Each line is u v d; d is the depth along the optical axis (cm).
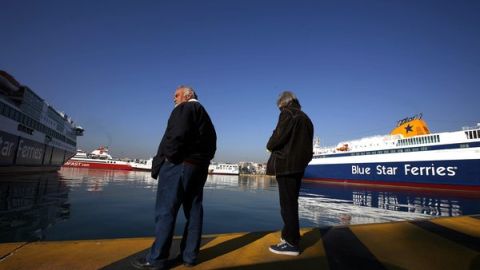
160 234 212
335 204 1925
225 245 283
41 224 926
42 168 4334
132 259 224
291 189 267
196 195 236
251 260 237
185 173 222
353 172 4319
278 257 246
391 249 272
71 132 5938
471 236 321
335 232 338
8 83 3188
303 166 267
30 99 3588
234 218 1204
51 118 4469
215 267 220
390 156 3803
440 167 3228
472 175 2947
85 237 780
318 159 5047
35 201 1488
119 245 259
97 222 995
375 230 347
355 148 4434
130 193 2191
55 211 1203
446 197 2509
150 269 206
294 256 249
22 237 755
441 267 226
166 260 213
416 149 3500
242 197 2370
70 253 234
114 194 2077
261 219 1191
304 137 274
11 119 3075
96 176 4853
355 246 281
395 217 1381
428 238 312
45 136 4209
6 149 3012
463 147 3059
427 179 3350
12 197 1584
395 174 3700
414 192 3005
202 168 236
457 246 284
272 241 299
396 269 220
